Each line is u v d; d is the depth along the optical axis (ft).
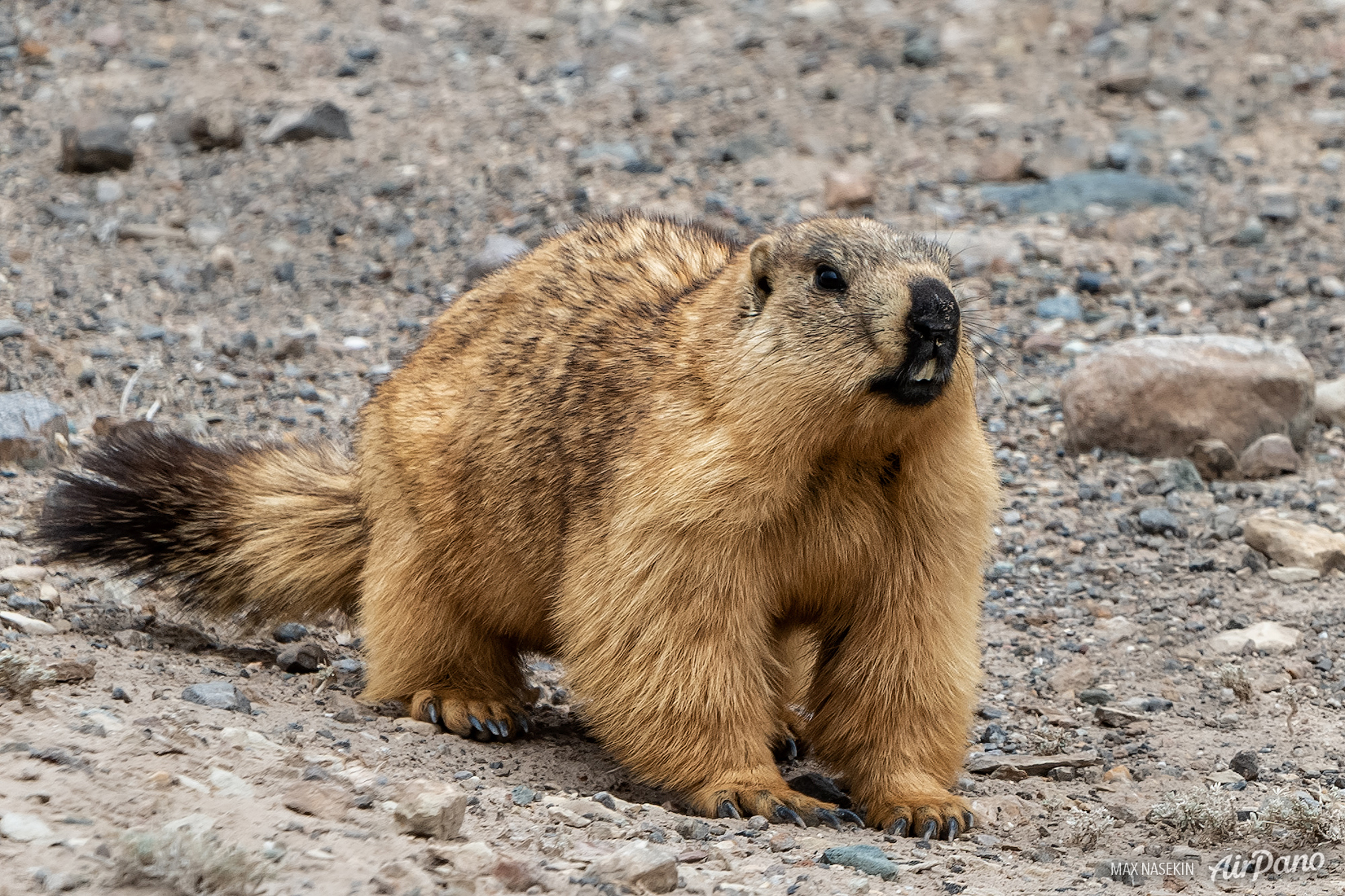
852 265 30.25
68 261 65.10
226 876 20.77
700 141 81.51
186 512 40.73
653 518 30.94
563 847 26.02
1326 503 52.21
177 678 34.65
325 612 41.55
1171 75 87.45
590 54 91.97
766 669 33.17
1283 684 41.37
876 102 86.12
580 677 32.78
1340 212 73.46
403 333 63.21
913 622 32.40
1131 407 55.72
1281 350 56.65
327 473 41.88
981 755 37.42
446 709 36.29
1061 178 77.20
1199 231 72.64
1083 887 27.58
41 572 41.09
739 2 100.37
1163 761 37.06
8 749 24.93
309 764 27.45
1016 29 94.32
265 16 93.04
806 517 31.55
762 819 30.42
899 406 29.94
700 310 32.94
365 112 82.28
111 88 81.56
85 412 53.47
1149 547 50.14
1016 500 53.26
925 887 26.96
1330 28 92.02
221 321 62.59
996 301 66.59
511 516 35.19
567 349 35.42
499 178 76.23
